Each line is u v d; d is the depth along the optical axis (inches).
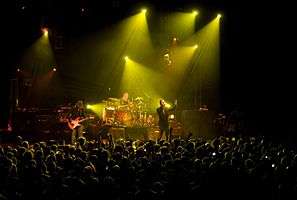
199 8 987.3
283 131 860.6
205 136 845.8
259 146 434.9
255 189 273.3
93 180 256.1
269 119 891.4
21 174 288.2
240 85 945.5
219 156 353.1
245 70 937.5
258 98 917.8
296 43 852.6
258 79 918.4
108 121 806.5
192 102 997.8
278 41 879.1
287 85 876.0
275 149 417.4
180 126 850.8
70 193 255.1
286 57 872.3
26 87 942.4
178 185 263.7
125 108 824.3
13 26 925.8
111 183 256.4
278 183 277.7
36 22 980.6
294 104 867.4
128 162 299.9
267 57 901.2
